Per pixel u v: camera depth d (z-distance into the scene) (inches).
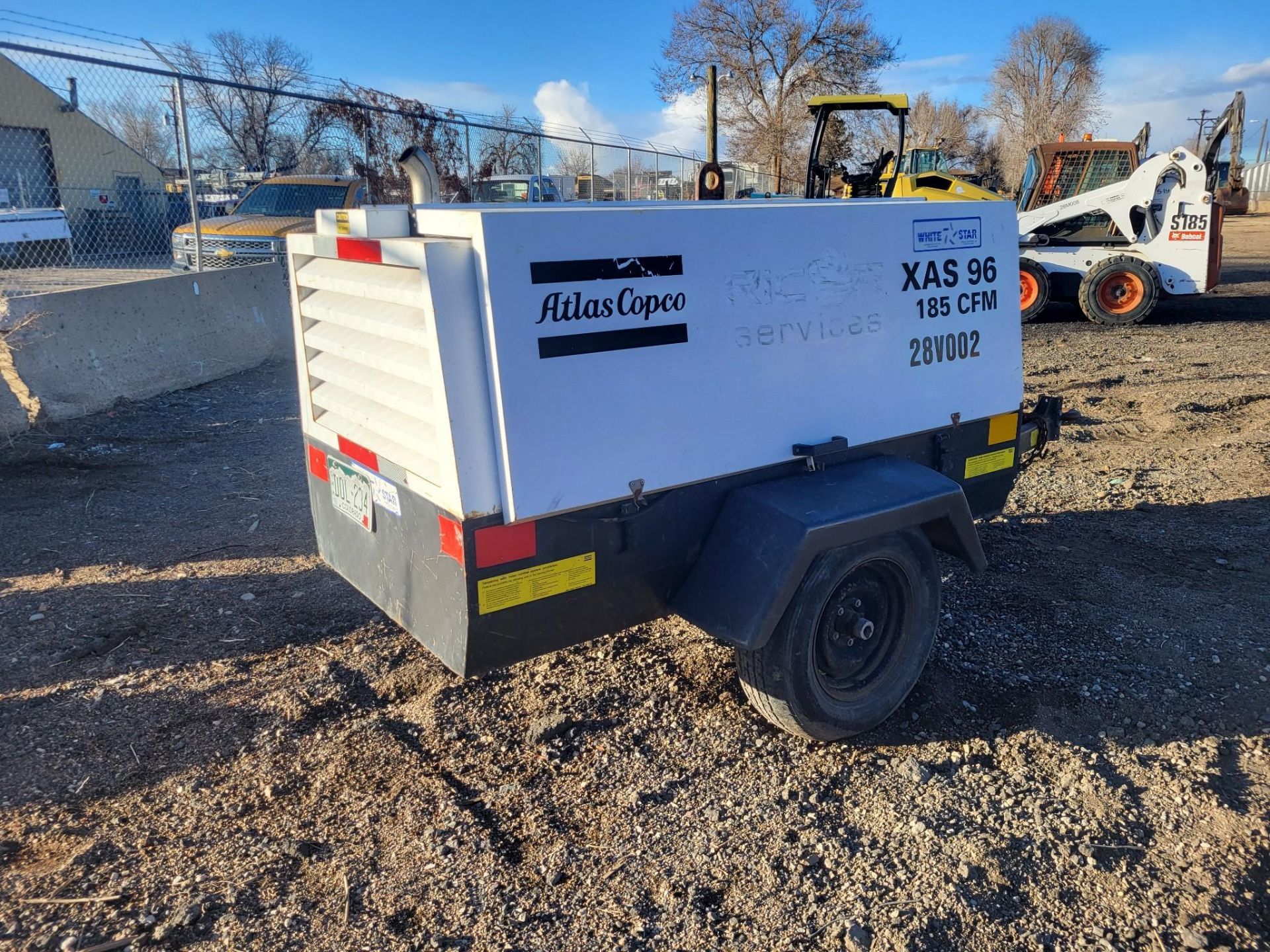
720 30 1424.7
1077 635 163.9
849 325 128.7
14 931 95.9
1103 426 305.1
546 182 645.9
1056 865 108.6
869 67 1435.8
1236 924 99.7
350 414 124.8
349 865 107.3
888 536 127.5
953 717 140.0
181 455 269.1
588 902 102.0
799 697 123.1
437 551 106.6
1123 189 512.4
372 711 139.4
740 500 119.6
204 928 97.2
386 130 541.6
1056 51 2492.6
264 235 471.5
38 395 285.4
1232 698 143.7
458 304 97.3
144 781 121.7
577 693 144.6
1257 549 200.4
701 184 236.4
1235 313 569.9
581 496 106.3
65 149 646.5
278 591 179.5
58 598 174.6
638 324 107.6
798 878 106.1
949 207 139.0
